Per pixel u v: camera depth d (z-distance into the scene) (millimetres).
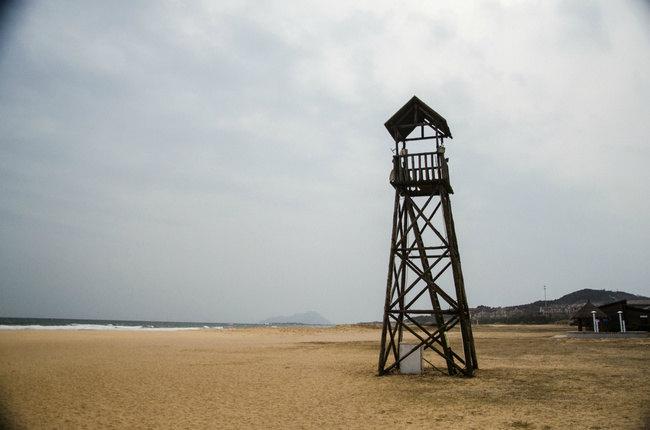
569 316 115938
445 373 17016
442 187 17344
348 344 37219
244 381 16344
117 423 10328
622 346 29156
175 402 12625
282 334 57469
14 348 28531
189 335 50719
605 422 9266
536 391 13031
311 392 13914
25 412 11484
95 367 20141
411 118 18531
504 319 125812
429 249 17062
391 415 10539
